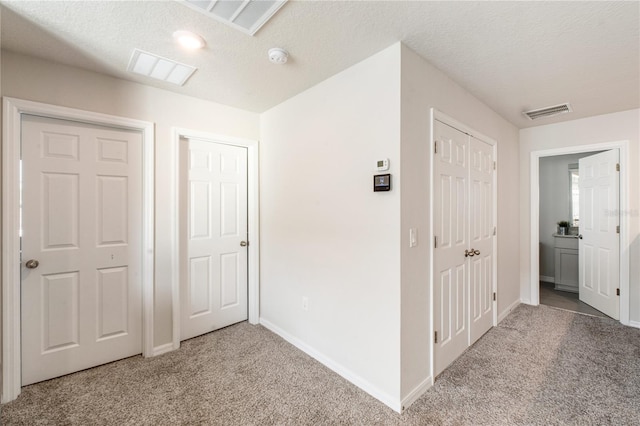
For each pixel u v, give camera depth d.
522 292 3.69
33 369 2.00
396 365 1.77
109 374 2.13
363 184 1.99
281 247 2.79
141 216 2.42
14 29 1.64
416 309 1.90
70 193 2.12
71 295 2.13
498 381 2.03
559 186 4.64
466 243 2.50
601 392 1.90
